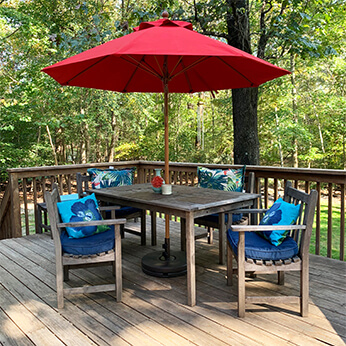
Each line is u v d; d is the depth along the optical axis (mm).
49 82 8539
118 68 3434
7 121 9555
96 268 3244
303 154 13125
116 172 4227
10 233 4938
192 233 2416
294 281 2844
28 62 9070
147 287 2762
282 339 1977
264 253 2221
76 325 2174
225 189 3648
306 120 13203
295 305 2424
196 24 5109
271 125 12078
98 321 2221
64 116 10594
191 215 2410
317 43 5059
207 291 2668
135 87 3980
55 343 1973
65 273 2912
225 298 2535
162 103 14086
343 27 7785
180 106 14281
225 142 14266
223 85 3668
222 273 3057
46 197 2326
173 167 4930
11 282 2912
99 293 2670
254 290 2660
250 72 3090
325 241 6156
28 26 8258
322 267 3174
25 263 3391
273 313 2301
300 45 4930
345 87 11688
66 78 3172
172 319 2227
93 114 11367
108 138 14195
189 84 3947
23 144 12367
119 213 3775
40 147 12211
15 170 4285
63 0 9523
